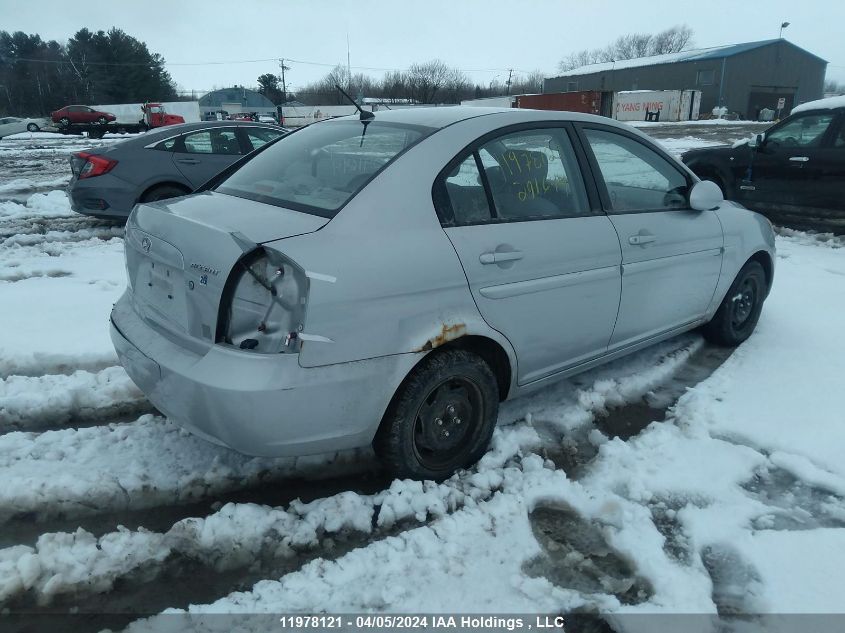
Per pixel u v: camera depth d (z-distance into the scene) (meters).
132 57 81.06
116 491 2.84
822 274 6.43
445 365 2.76
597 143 3.55
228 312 2.42
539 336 3.17
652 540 2.60
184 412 2.53
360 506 2.76
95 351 4.26
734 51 54.38
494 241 2.90
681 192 4.04
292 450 2.51
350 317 2.44
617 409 3.74
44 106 79.31
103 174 7.64
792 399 3.78
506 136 3.13
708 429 3.46
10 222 8.95
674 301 3.95
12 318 4.87
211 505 2.82
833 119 8.27
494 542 2.57
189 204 2.98
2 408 3.55
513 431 3.36
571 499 2.84
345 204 2.62
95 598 2.29
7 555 2.43
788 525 2.74
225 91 76.88
